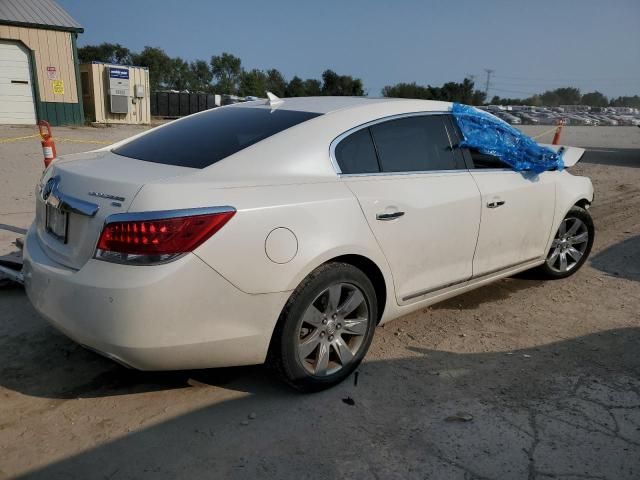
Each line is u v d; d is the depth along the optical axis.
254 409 3.08
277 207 2.87
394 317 3.67
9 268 4.27
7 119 17.20
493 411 3.12
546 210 4.67
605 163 14.61
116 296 2.57
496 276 4.41
